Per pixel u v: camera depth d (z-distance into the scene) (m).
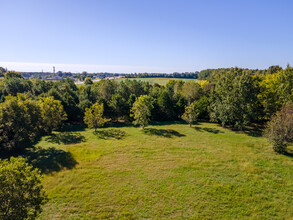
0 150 21.27
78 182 15.00
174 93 53.12
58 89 54.47
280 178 15.27
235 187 14.05
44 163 18.56
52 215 11.20
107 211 11.64
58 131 33.22
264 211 11.44
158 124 38.16
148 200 12.71
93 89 56.91
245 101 30.25
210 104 38.12
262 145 23.58
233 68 44.09
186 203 12.34
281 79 31.33
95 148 22.88
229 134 29.19
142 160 19.20
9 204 8.24
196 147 23.06
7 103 20.84
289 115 20.53
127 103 42.53
